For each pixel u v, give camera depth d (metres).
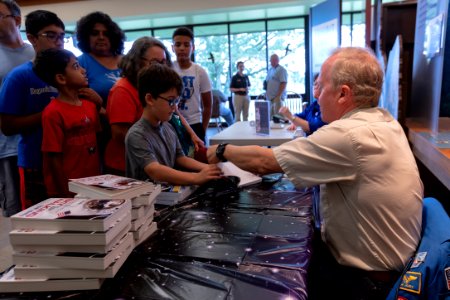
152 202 0.97
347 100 1.00
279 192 1.30
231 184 1.33
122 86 1.65
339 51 1.05
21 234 0.72
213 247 0.87
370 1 2.73
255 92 8.72
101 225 0.71
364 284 0.91
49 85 1.69
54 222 0.73
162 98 1.32
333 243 1.01
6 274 0.75
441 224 0.89
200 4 6.41
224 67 8.70
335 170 0.93
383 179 0.90
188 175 1.26
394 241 0.91
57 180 1.53
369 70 0.97
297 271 0.75
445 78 1.77
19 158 1.70
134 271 0.77
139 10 6.59
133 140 1.33
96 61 2.03
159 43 1.72
